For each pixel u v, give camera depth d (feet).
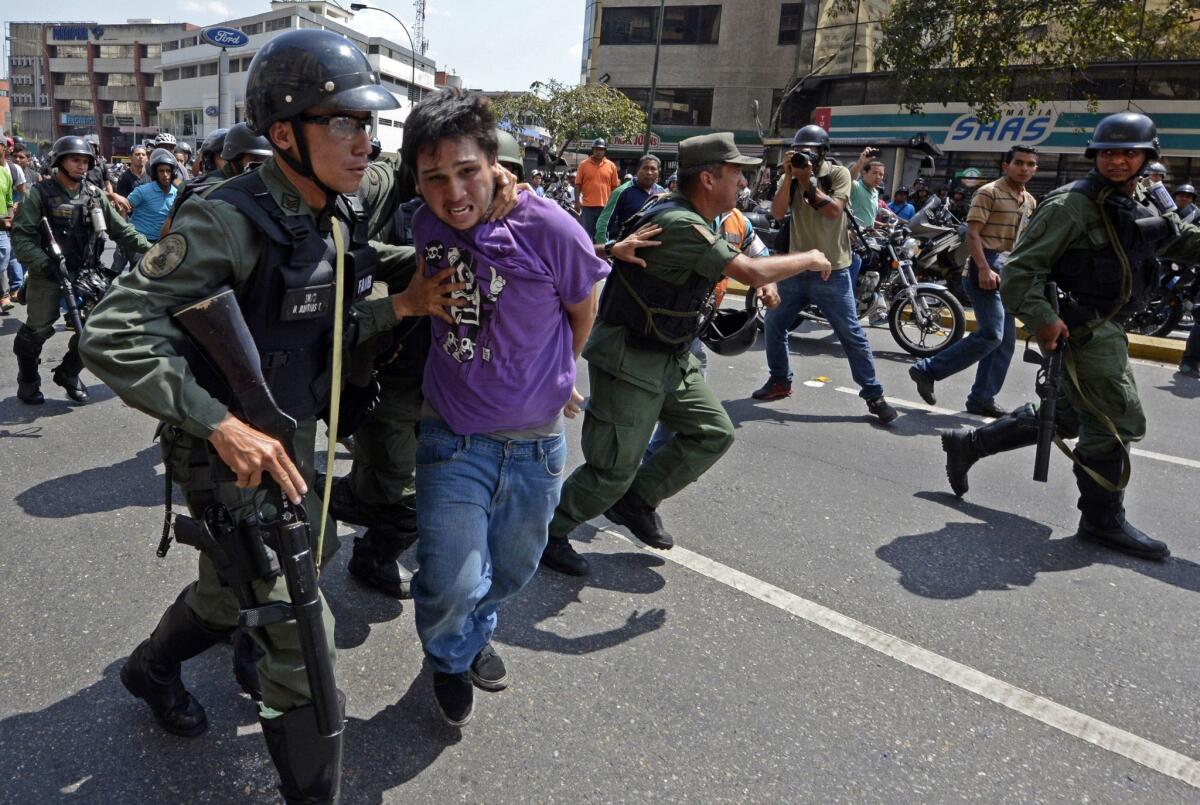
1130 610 11.02
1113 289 11.79
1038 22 47.67
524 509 7.63
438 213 6.73
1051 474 16.07
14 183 34.09
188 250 5.60
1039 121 66.33
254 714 8.24
